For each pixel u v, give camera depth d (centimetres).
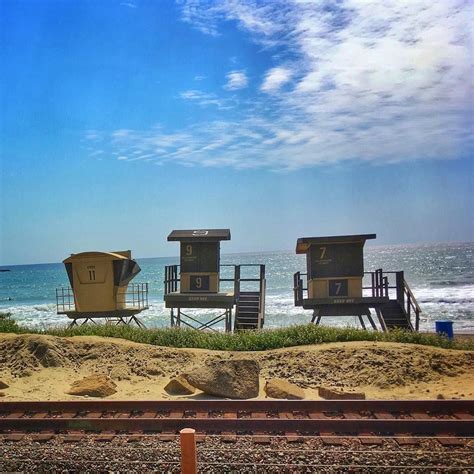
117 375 1345
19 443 878
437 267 8625
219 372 1191
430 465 758
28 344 1488
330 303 2189
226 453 809
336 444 848
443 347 1611
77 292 2330
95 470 761
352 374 1310
